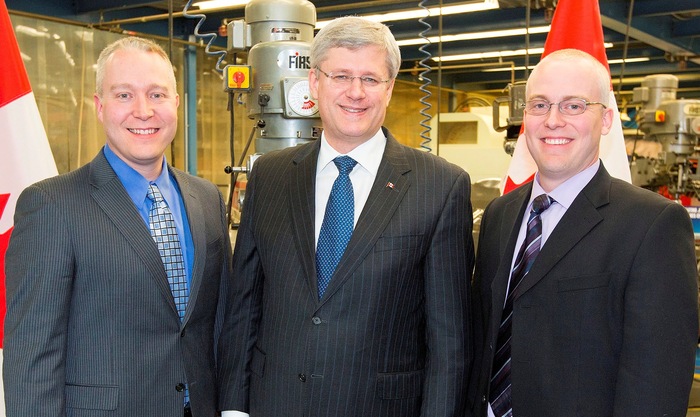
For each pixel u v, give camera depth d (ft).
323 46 4.51
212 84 21.29
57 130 17.25
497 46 23.58
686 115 13.85
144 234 4.49
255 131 7.70
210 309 4.99
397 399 4.56
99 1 17.70
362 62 4.42
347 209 4.61
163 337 4.56
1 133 6.14
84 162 17.97
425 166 4.76
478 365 4.97
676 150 14.06
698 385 10.36
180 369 4.64
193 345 4.76
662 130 14.16
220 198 5.40
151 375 4.50
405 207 4.55
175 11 17.69
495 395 4.58
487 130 17.08
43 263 4.22
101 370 4.40
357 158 4.71
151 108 4.52
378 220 4.48
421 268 4.68
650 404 3.81
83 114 17.84
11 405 4.14
